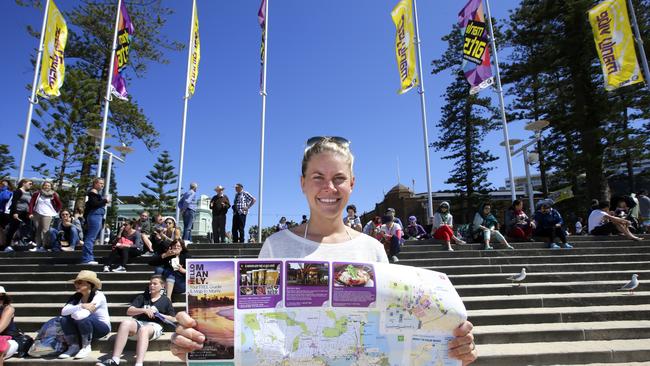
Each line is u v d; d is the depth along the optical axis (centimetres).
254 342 137
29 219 1077
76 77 2347
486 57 1366
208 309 138
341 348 141
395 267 153
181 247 740
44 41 1402
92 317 562
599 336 610
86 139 2358
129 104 2511
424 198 3294
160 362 526
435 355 144
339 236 168
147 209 3875
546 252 982
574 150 2383
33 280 842
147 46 2472
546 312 670
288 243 163
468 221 2984
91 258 906
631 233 1138
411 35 1485
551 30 2280
